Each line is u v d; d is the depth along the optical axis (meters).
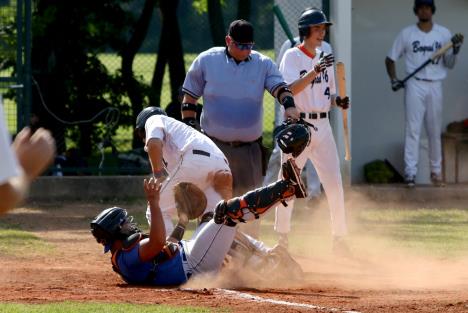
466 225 37.72
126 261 20.92
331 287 21.83
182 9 49.38
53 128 47.56
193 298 18.59
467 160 48.47
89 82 48.41
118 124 48.16
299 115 26.28
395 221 38.78
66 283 21.59
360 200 45.25
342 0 44.06
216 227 20.83
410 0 49.47
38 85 47.69
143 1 49.34
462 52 49.88
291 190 20.08
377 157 49.59
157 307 17.08
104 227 21.02
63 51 48.31
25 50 45.12
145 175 46.44
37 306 17.08
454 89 49.91
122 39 49.31
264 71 25.86
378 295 20.08
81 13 48.44
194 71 26.05
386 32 49.50
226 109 25.69
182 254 21.16
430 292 20.81
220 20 48.91
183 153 23.31
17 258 27.78
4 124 7.75
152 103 49.25
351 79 49.16
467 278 24.45
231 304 17.73
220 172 23.36
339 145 43.56
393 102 49.53
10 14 47.12
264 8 47.62
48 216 39.72
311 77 27.61
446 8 49.88
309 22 28.61
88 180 45.41
